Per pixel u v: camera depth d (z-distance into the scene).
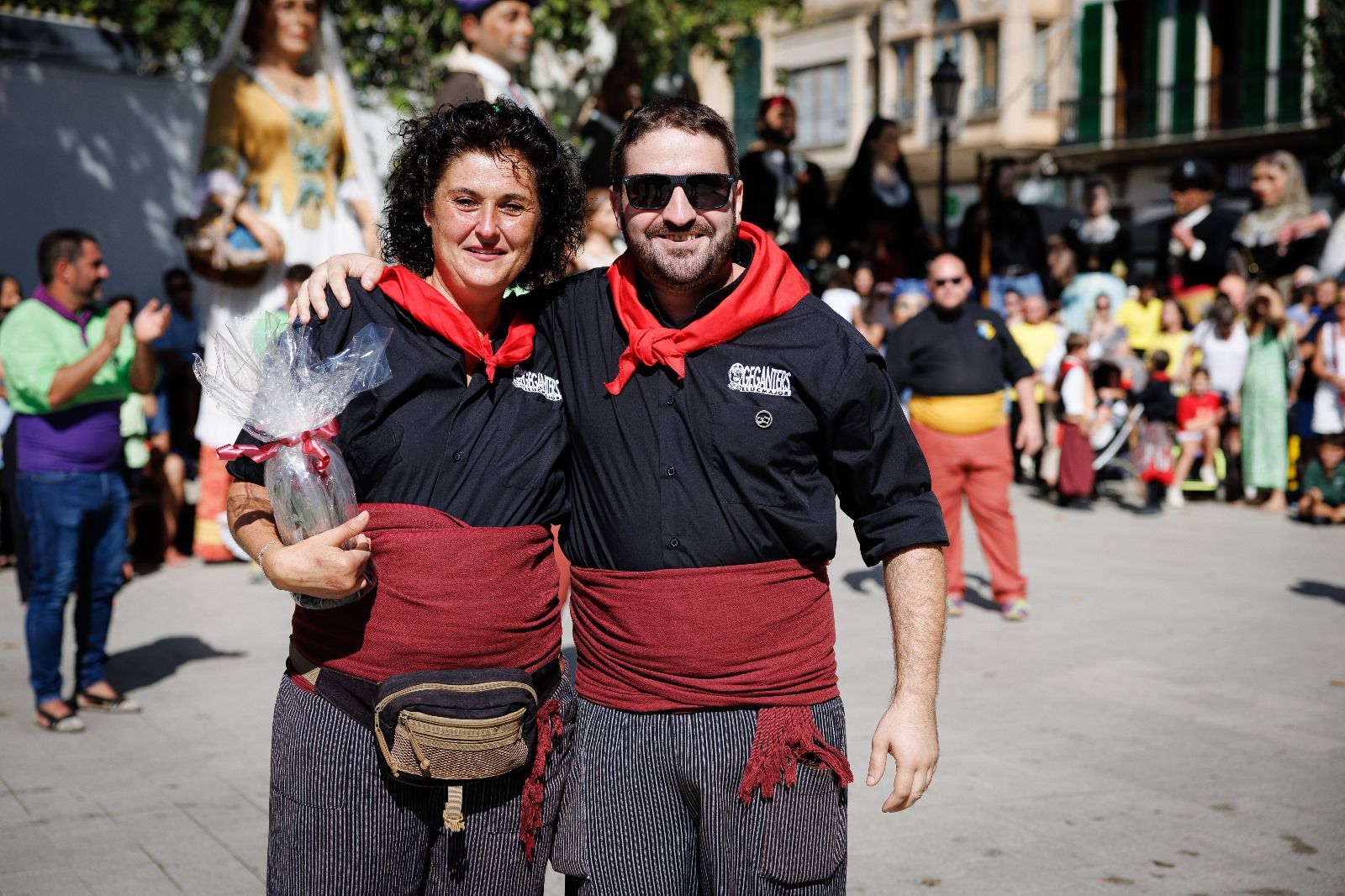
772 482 2.58
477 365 2.56
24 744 5.40
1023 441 7.69
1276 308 11.90
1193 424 12.20
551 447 2.61
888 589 2.68
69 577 5.58
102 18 18.06
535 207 2.58
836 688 2.70
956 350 7.50
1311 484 11.34
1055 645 7.05
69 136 11.52
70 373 5.32
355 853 2.46
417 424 2.50
